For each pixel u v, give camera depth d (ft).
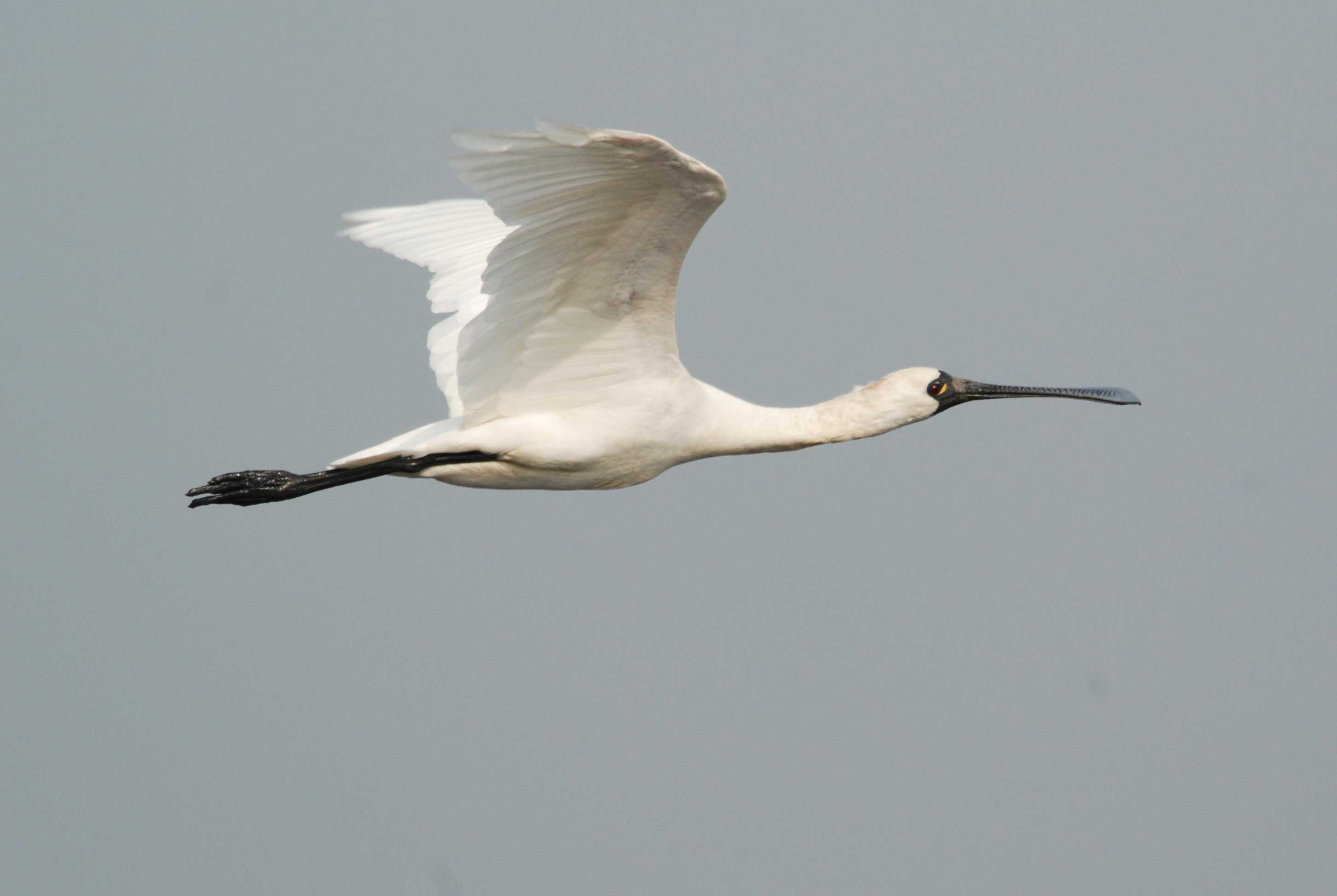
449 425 46.68
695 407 47.52
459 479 47.03
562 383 45.62
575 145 36.83
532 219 39.70
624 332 44.73
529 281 42.32
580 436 45.88
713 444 48.78
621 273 42.83
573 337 44.55
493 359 44.65
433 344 50.67
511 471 46.50
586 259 42.09
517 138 36.42
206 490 47.42
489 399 45.65
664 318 44.62
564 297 43.29
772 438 50.06
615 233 41.32
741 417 49.44
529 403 45.88
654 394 46.16
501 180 37.93
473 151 36.78
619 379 45.75
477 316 43.42
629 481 47.60
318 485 47.16
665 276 43.11
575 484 47.24
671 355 45.93
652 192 39.63
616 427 46.06
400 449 46.16
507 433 45.62
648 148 37.40
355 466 46.78
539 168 37.86
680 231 41.39
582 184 38.78
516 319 43.62
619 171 38.42
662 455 47.34
